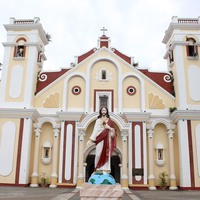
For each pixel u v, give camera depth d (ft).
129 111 87.51
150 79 90.17
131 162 80.64
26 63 88.02
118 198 27.76
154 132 86.48
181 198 54.70
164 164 83.82
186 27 90.48
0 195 55.77
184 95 84.53
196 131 80.48
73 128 83.92
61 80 90.89
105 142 31.81
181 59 87.56
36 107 88.58
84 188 28.04
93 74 91.30
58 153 83.97
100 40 95.09
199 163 78.43
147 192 70.13
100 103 89.45
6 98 85.35
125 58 93.81
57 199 49.47
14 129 81.71
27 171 79.56
